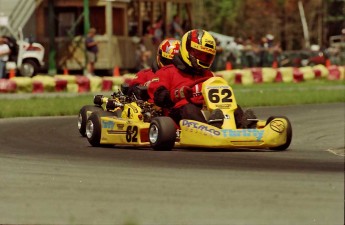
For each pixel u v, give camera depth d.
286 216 29.91
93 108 55.00
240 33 179.12
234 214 30.14
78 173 37.59
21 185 35.03
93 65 121.50
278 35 186.00
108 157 42.84
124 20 129.12
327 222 29.36
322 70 130.25
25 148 48.06
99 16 128.12
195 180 35.41
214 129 43.16
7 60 115.50
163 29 134.88
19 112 70.81
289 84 120.06
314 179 35.59
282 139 44.59
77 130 59.38
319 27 192.00
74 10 127.75
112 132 47.53
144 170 38.06
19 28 123.25
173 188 33.94
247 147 44.62
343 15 196.38
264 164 39.72
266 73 123.69
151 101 47.47
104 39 125.00
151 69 49.97
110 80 106.75
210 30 172.62
